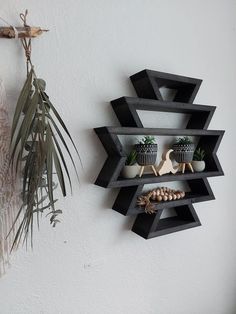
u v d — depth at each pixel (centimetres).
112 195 84
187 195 96
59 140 74
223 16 112
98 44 80
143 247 92
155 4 92
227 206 116
